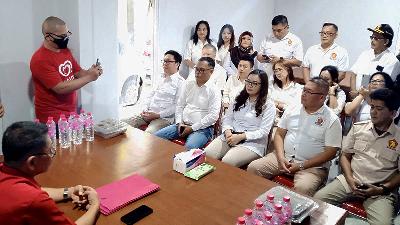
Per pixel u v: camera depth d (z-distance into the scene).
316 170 2.51
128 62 4.16
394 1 5.10
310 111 2.58
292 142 2.65
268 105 2.88
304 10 5.97
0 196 1.23
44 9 2.94
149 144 2.40
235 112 3.04
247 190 1.83
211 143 3.02
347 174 2.35
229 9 5.34
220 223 1.54
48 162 1.35
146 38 4.30
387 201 2.16
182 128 3.22
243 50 4.59
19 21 2.83
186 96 3.38
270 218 1.45
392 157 2.23
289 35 4.46
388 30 3.51
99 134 2.51
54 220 1.28
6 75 2.87
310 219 1.61
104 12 3.14
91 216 1.48
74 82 2.58
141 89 4.37
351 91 3.68
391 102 2.18
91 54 3.13
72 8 2.95
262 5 5.98
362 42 5.51
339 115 3.33
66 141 2.34
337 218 1.62
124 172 1.98
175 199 1.72
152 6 4.24
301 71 4.33
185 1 4.60
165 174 1.97
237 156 2.76
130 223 1.52
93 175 1.93
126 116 4.15
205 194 1.78
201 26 4.61
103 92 3.34
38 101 2.68
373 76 3.14
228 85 3.97
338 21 5.67
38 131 1.30
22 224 1.23
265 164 2.64
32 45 2.95
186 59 4.69
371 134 2.31
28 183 1.30
